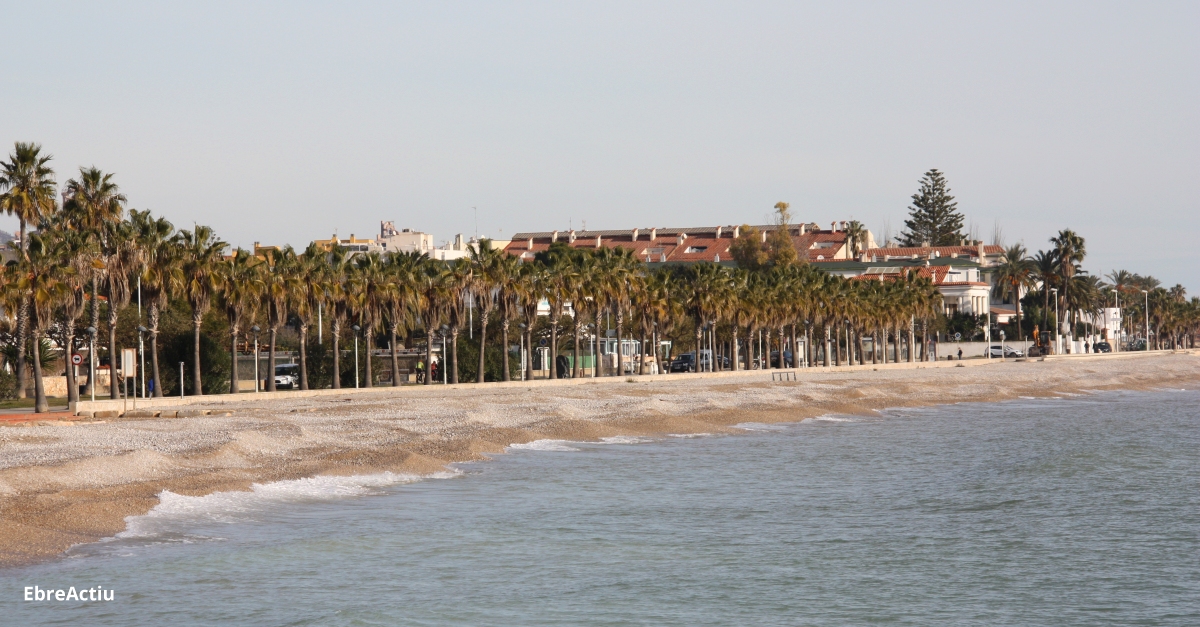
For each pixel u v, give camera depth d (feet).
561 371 583.17
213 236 377.71
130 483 184.24
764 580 144.46
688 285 586.45
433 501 191.72
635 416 332.39
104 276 344.69
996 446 285.43
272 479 202.39
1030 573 149.28
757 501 199.41
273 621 122.11
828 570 150.10
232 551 150.10
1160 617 130.00
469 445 254.27
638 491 207.41
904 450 275.59
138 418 300.20
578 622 125.70
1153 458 259.60
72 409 311.88
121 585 132.26
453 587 137.80
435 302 454.40
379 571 143.95
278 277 396.98
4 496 166.30
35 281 310.86
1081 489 216.13
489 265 474.49
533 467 234.58
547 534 168.35
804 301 645.51
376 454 232.94
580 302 510.58
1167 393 508.53
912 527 178.19
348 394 406.00
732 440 294.05
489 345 540.52
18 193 343.46
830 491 211.20
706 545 163.43
